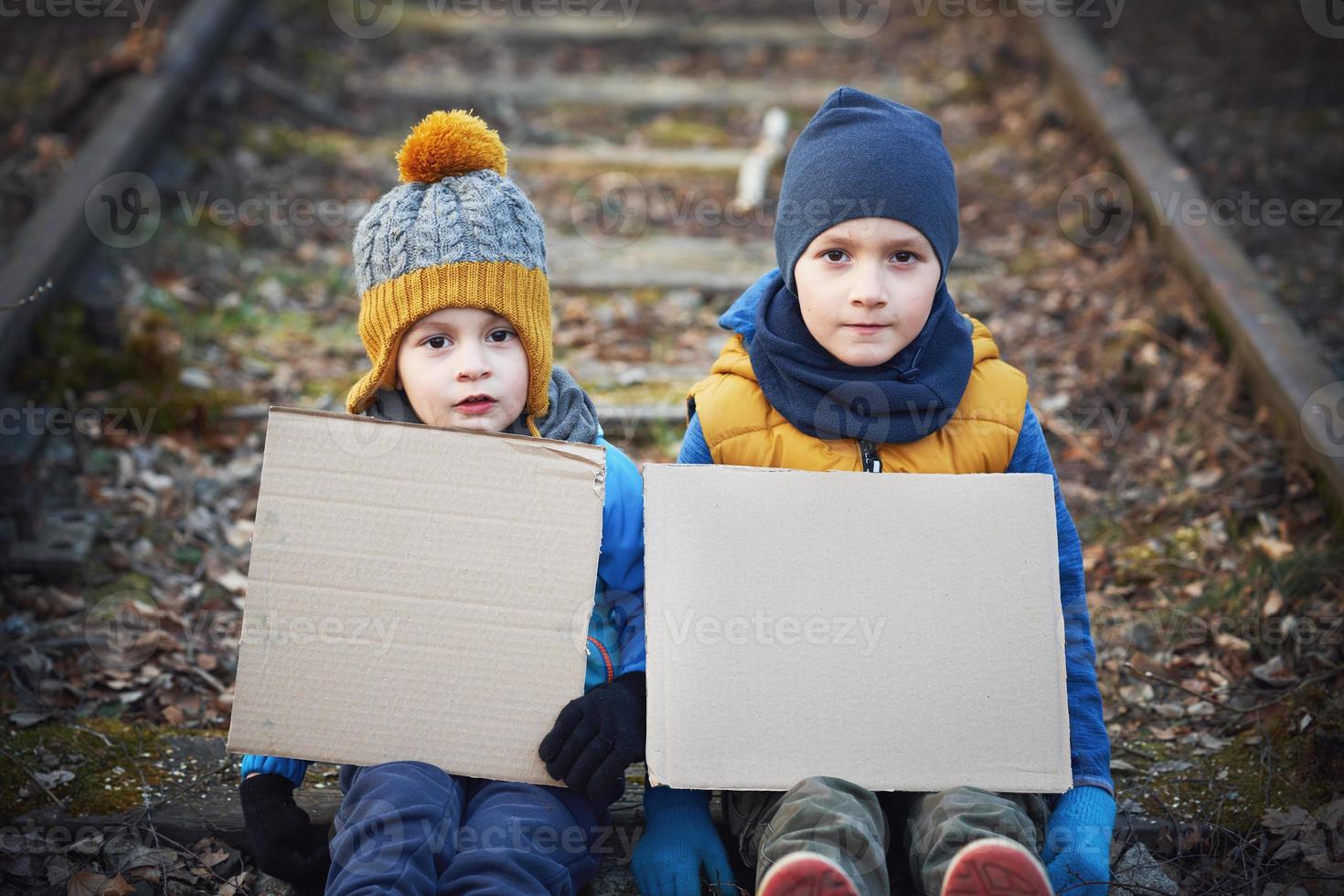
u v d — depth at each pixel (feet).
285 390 12.71
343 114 19.33
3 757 8.14
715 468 6.75
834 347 7.12
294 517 6.64
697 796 7.16
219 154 16.80
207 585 10.29
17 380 11.85
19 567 9.97
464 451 6.74
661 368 13.44
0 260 12.77
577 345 13.93
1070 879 6.49
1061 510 7.35
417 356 7.06
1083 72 18.38
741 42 23.11
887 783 6.42
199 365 12.91
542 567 6.70
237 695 6.55
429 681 6.61
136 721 8.72
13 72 17.44
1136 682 9.11
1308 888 7.14
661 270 15.46
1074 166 17.16
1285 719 8.39
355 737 6.57
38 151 15.15
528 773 6.59
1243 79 18.94
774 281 7.75
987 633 6.63
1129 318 13.75
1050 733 6.56
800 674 6.53
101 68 15.97
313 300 14.60
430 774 6.45
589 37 23.17
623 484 7.29
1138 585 10.22
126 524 10.77
